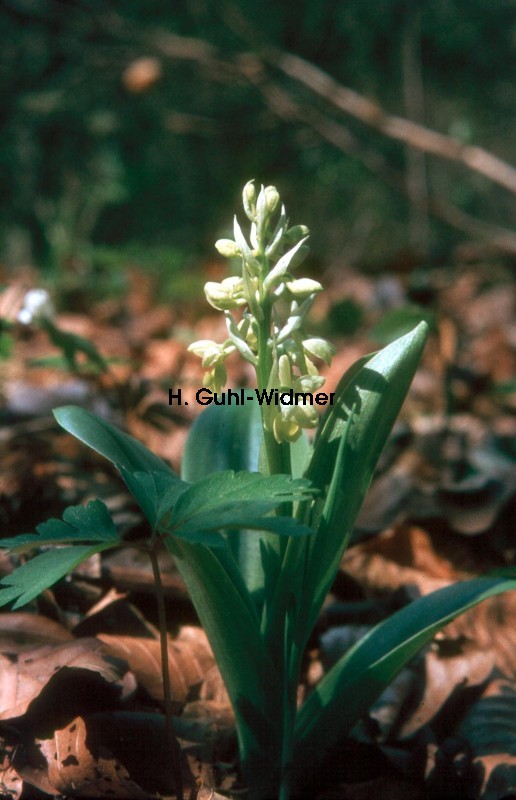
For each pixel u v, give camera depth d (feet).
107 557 1.56
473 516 1.83
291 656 1.06
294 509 1.03
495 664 1.34
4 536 1.63
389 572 1.68
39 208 5.83
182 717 1.24
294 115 4.71
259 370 0.99
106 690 1.17
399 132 4.17
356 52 5.78
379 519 1.90
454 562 1.79
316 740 1.08
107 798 1.06
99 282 4.47
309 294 0.97
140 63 4.34
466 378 2.92
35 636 1.26
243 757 1.11
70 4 5.31
